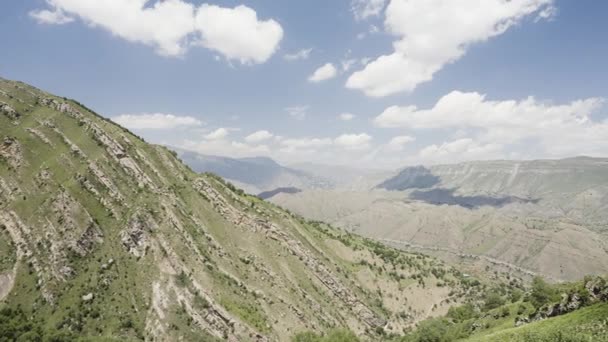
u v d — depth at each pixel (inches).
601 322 4229.8
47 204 7623.0
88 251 7317.9
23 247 7091.5
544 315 5812.0
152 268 7244.1
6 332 5797.2
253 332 6983.3
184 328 6560.0
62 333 5910.4
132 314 6560.0
